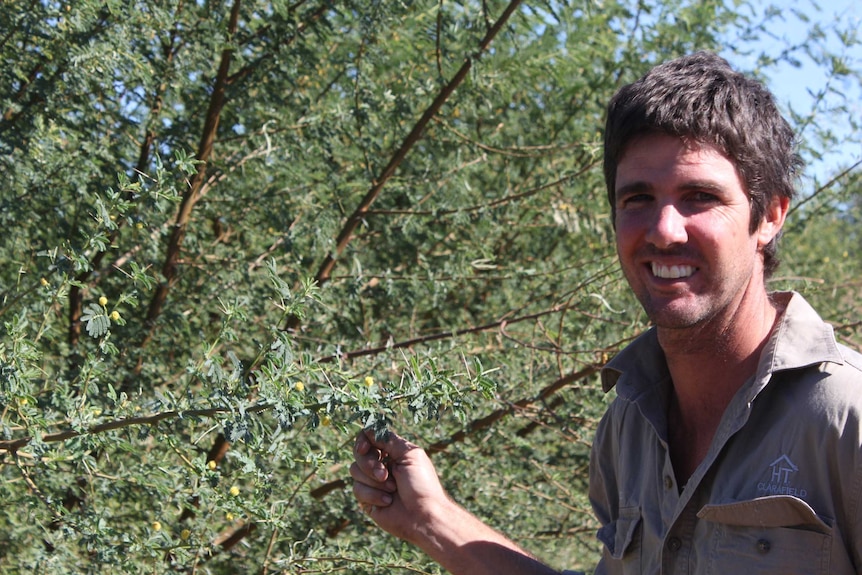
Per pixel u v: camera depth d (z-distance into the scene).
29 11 2.85
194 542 2.48
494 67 4.04
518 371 3.59
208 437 3.12
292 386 1.87
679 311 1.52
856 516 1.39
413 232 3.87
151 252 3.24
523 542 3.94
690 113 1.52
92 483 2.55
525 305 3.61
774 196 1.62
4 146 2.90
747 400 1.50
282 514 2.53
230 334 2.09
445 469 3.59
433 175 3.91
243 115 3.78
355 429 2.66
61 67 3.00
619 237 1.59
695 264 1.52
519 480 3.76
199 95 3.71
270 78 3.59
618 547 1.73
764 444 1.48
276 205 3.62
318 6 3.68
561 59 4.18
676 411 1.72
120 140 3.40
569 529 4.09
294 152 3.64
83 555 3.04
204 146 3.52
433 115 3.70
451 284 3.74
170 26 3.14
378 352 3.45
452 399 1.81
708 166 1.52
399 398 1.80
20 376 2.11
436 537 1.88
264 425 1.97
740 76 1.60
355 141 3.79
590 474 1.97
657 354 1.75
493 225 4.08
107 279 3.53
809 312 1.55
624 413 1.83
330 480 3.54
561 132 4.77
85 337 3.37
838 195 4.34
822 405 1.44
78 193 3.09
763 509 1.44
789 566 1.41
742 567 1.45
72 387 2.82
